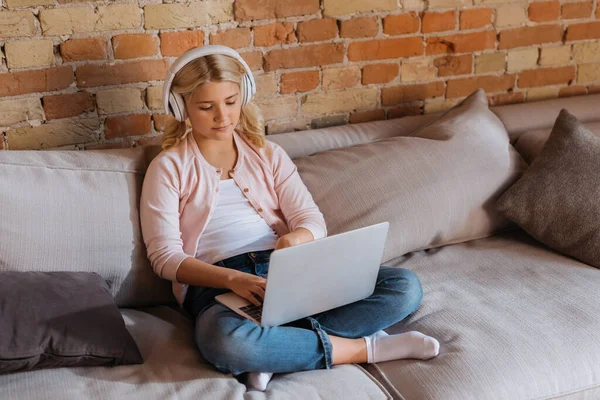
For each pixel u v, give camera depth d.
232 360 1.45
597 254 1.85
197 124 1.73
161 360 1.49
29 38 1.87
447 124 2.13
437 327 1.63
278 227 1.83
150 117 2.09
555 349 1.52
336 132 2.17
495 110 2.35
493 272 1.86
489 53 2.49
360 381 1.47
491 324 1.61
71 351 1.40
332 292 1.52
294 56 2.22
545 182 1.96
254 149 1.85
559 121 2.05
